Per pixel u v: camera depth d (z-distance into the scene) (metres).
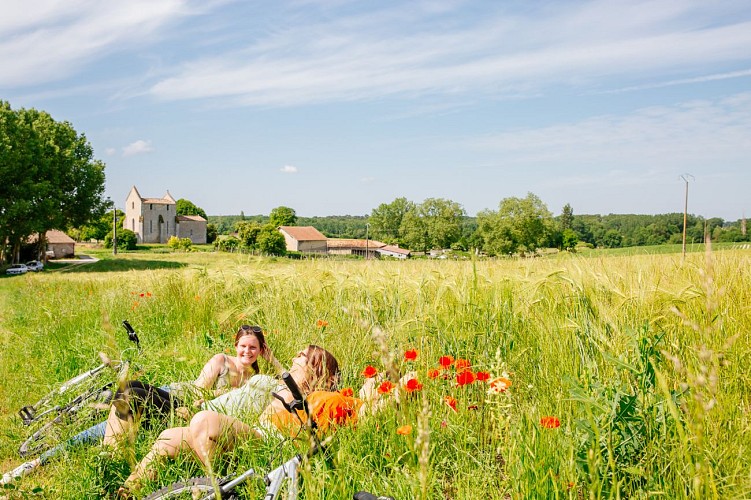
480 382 4.28
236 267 10.38
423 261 9.11
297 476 3.20
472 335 5.01
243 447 3.82
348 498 3.19
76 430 4.56
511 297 5.62
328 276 8.18
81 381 5.48
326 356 4.99
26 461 4.52
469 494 3.16
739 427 3.18
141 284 13.14
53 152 63.31
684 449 2.35
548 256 7.38
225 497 3.17
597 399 3.27
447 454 3.66
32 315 12.05
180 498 3.23
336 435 3.81
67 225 69.00
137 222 144.12
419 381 4.32
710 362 3.45
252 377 4.89
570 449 2.98
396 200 153.75
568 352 4.51
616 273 5.68
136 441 4.13
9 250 65.25
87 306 11.20
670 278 5.41
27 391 6.55
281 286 8.53
